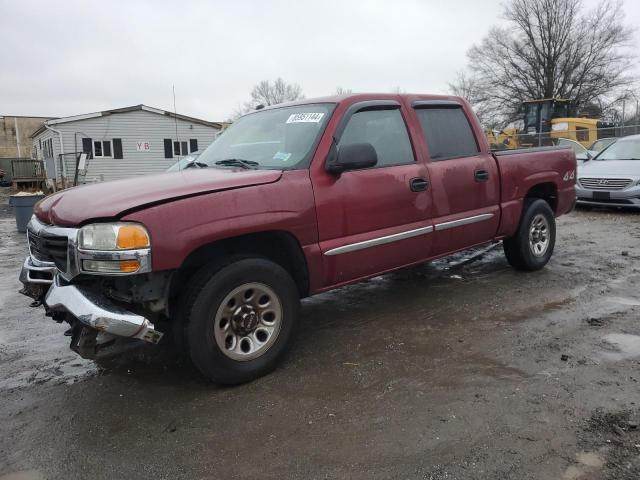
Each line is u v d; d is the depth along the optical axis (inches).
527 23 1827.0
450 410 122.6
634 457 102.2
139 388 140.9
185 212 125.3
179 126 1235.2
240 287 135.5
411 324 180.9
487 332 170.2
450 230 189.0
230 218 131.3
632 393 126.7
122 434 119.0
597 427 112.8
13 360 162.6
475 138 206.7
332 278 156.8
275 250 152.8
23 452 113.4
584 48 1809.8
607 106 1806.1
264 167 154.6
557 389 130.2
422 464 103.4
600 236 327.3
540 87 1843.0
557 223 385.4
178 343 134.0
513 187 217.3
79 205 129.1
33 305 149.7
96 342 127.1
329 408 126.6
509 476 98.6
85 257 120.0
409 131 181.3
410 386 135.6
